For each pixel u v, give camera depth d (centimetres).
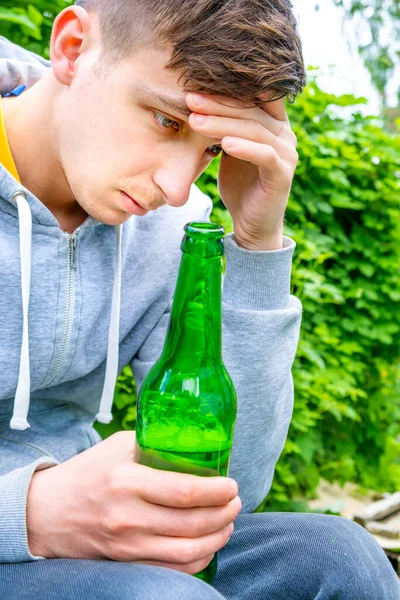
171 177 99
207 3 92
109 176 102
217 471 90
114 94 98
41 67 134
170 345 90
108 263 124
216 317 88
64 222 123
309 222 264
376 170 281
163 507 85
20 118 117
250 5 95
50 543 89
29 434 124
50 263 115
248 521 119
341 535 111
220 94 97
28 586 81
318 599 106
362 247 277
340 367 274
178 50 92
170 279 135
